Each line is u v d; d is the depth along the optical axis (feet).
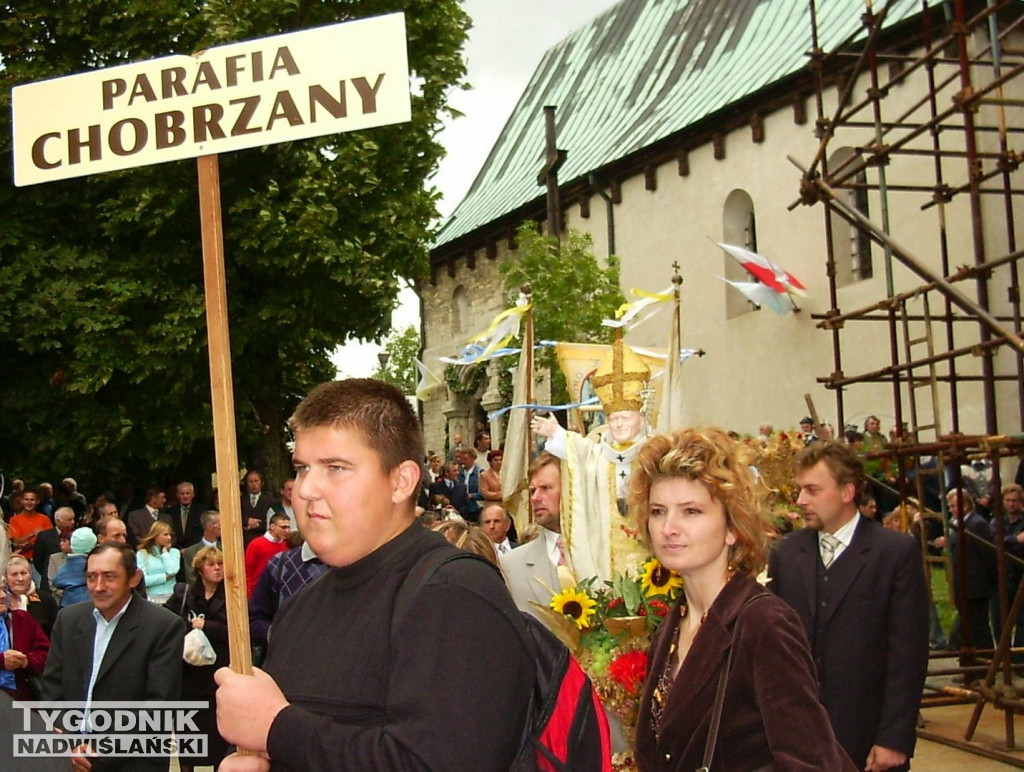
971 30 25.75
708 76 76.95
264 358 61.52
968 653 25.88
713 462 9.16
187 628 22.86
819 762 7.79
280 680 6.89
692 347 70.69
